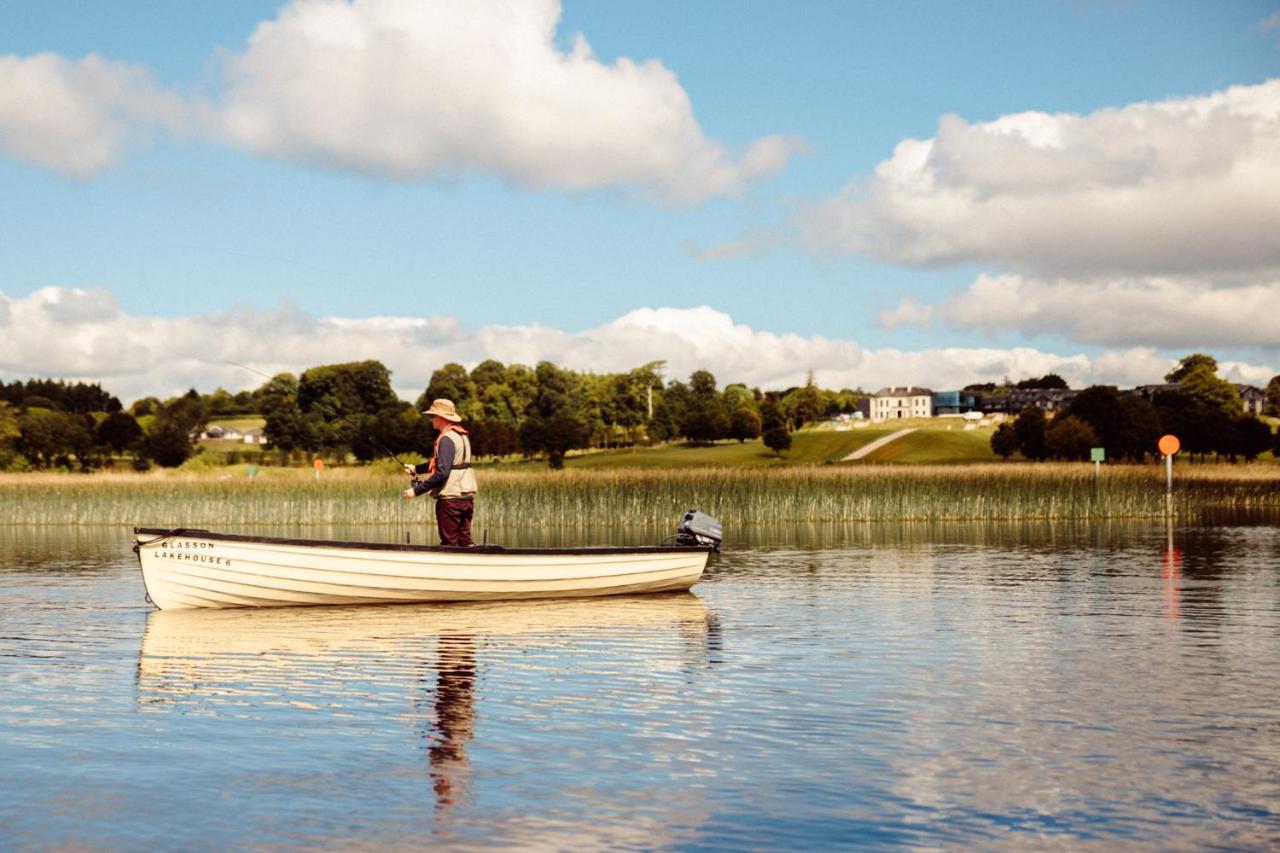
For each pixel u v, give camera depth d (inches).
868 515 1294.3
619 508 1256.8
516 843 179.2
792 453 4690.0
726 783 210.7
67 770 219.9
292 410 4124.0
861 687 299.1
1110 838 180.9
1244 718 261.1
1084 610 460.8
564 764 223.6
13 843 179.3
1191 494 1401.3
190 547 463.2
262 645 373.4
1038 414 4087.1
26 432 3479.3
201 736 246.4
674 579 529.0
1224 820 189.0
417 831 184.5
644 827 186.4
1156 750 232.7
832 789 206.7
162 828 186.4
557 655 351.6
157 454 4023.1
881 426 5748.0
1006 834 182.9
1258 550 792.9
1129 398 3752.5
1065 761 224.5
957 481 1315.2
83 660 343.3
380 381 4234.7
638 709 272.4
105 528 1310.3
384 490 1395.2
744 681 307.7
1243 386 6540.4
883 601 497.0
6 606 486.0
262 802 199.8
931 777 214.1
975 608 469.7
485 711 270.5
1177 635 390.9
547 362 5280.5
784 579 600.4
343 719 262.2
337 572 474.6
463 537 509.4
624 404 5383.9
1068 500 1316.4
